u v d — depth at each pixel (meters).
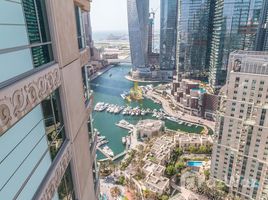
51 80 11.12
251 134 53.16
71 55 14.41
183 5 155.50
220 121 59.47
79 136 16.31
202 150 89.31
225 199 63.06
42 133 10.98
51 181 11.05
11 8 8.69
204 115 125.38
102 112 138.62
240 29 130.12
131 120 127.25
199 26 154.50
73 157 14.80
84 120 17.95
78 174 15.84
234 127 57.16
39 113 10.66
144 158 83.31
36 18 10.57
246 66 52.72
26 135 9.45
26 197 9.30
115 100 161.50
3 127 7.07
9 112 7.38
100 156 92.50
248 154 55.59
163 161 81.56
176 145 93.62
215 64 136.88
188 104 131.88
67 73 13.62
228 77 55.06
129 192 71.88
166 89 176.00
